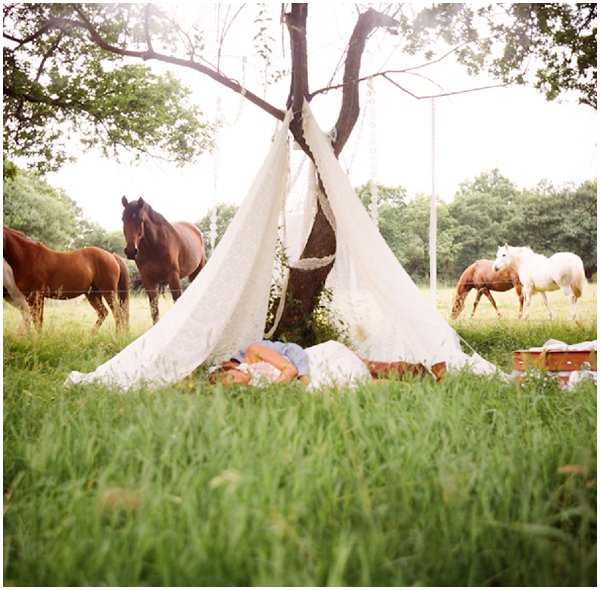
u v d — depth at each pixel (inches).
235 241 232.5
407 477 98.8
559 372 210.7
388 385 159.9
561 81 350.9
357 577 79.4
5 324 332.8
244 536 80.9
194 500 88.0
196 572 75.9
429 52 307.3
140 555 77.8
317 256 271.6
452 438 118.9
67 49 370.0
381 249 236.5
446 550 82.1
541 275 406.6
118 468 106.3
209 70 268.1
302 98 255.0
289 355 218.4
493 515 91.7
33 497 100.0
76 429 128.9
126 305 382.3
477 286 427.2
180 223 402.9
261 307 250.1
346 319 273.4
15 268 349.7
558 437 126.7
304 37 254.4
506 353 301.3
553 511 98.1
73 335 323.9
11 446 126.8
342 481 98.7
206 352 217.9
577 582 81.0
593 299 418.0
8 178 383.6
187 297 228.2
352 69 273.7
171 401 140.0
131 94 382.0
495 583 82.2
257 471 97.7
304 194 276.1
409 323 225.1
